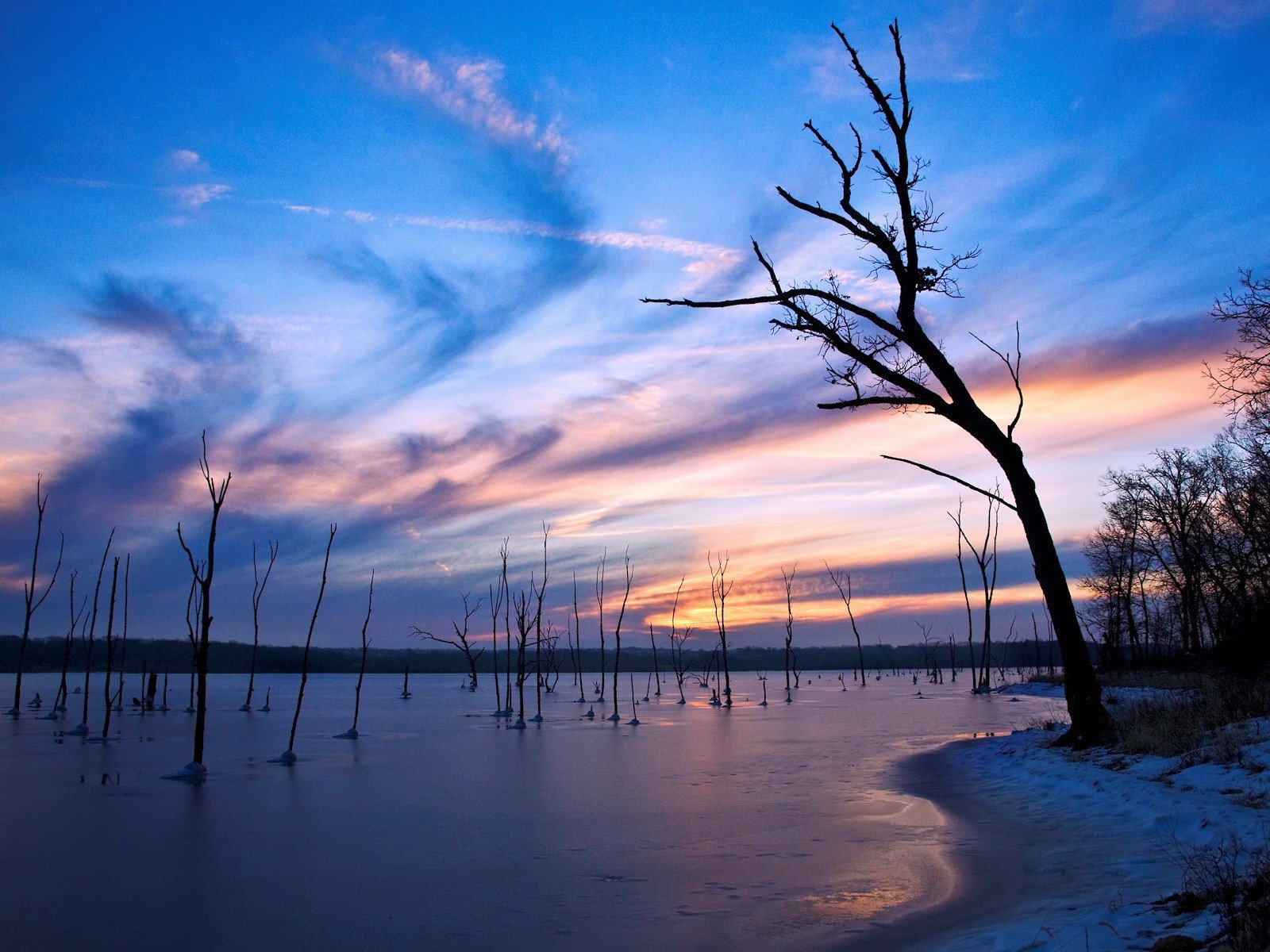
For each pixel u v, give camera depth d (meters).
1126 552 57.88
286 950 8.84
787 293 19.28
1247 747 13.70
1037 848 11.49
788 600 77.31
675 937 8.91
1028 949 7.07
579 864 12.42
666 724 40.94
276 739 34.47
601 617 65.31
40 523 46.31
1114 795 13.58
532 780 21.62
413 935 9.24
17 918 10.07
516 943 8.88
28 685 94.75
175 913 10.24
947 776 19.95
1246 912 6.30
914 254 18.78
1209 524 46.41
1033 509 18.73
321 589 28.19
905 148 18.55
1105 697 30.98
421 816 16.66
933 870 11.05
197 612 34.41
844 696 67.12
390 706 60.53
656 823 15.44
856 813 15.94
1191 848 9.74
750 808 16.78
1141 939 6.70
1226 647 33.81
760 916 9.53
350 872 12.16
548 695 77.56
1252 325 23.52
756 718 43.91
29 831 15.48
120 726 41.41
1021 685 66.94
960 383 18.94
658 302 19.55
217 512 24.19
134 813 17.19
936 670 92.50
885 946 8.18
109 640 44.47
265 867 12.53
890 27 18.05
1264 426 26.53
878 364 19.34
